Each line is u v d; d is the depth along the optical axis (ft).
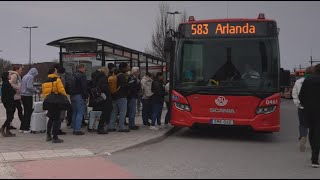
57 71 31.96
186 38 34.88
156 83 39.27
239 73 33.58
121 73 36.94
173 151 29.68
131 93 38.32
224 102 33.47
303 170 24.03
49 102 30.81
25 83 35.91
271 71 33.30
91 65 44.86
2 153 27.04
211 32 34.45
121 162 25.35
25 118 36.32
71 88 34.88
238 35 34.04
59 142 31.14
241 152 29.81
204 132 40.57
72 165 24.16
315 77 25.31
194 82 34.30
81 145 30.25
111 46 46.73
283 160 27.02
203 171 23.21
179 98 34.65
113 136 34.60
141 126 41.73
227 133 40.14
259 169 24.08
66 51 45.14
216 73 33.94
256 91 33.09
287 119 59.16
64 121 44.24
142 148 30.78
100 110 36.19
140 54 57.62
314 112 24.93
